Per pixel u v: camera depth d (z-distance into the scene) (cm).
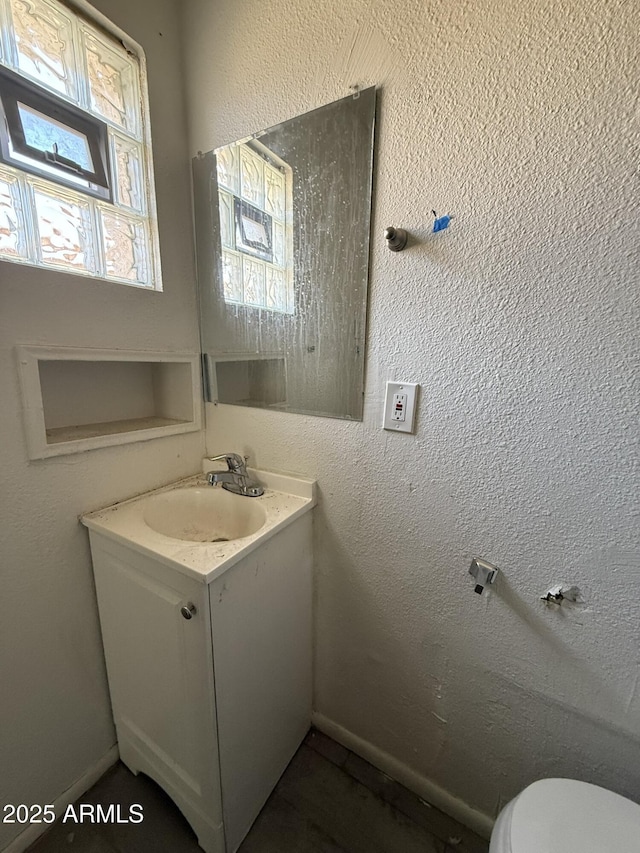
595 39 55
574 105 58
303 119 85
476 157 67
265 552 85
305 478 102
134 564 82
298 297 95
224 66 95
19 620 82
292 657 102
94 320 89
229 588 75
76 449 89
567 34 56
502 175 65
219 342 113
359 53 75
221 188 103
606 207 58
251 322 105
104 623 96
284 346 100
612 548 66
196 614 72
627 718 69
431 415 80
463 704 88
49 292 80
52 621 88
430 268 75
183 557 73
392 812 94
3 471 76
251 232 100
